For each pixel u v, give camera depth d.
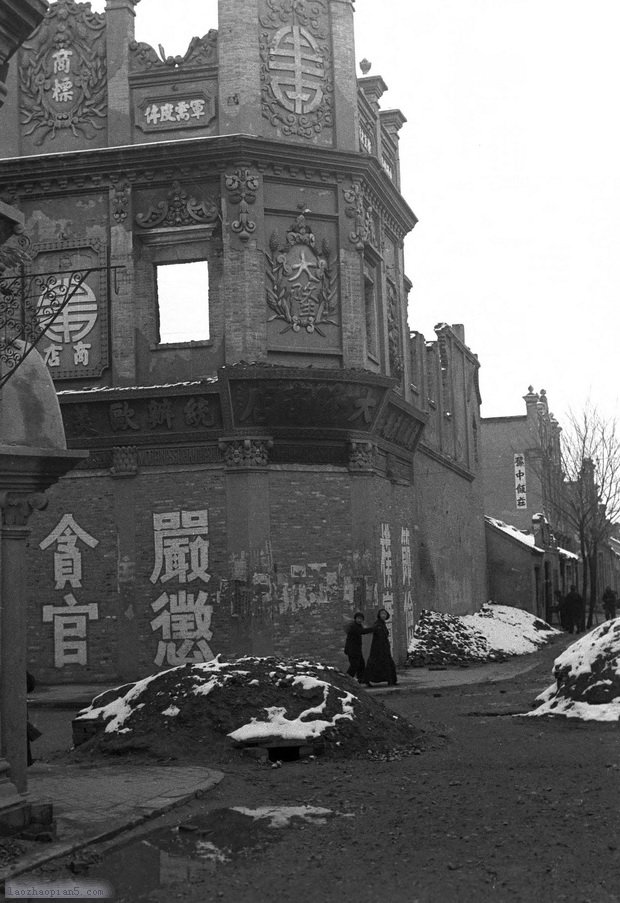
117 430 25.34
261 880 7.81
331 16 26.80
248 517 24.70
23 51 26.56
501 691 22.64
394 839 8.87
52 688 24.52
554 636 43.84
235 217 25.23
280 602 24.86
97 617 25.30
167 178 25.64
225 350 25.14
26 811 9.14
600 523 51.84
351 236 26.41
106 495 25.47
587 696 16.97
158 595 25.06
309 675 14.72
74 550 25.52
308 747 13.31
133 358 25.44
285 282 25.69
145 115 25.97
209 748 13.34
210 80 25.81
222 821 9.81
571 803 10.07
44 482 9.89
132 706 14.56
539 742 14.53
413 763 12.84
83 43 26.36
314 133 26.34
